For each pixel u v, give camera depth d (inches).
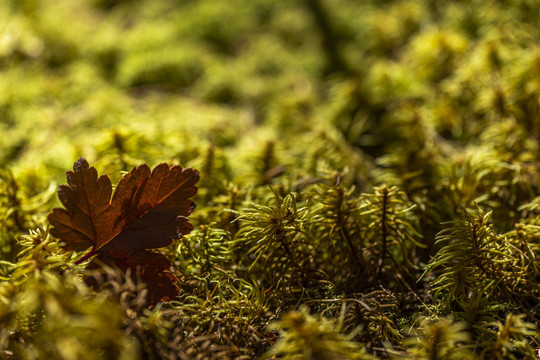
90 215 10.1
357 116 15.8
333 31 21.4
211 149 13.0
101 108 16.9
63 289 9.3
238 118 17.3
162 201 10.3
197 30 22.8
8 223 11.6
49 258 9.9
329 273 11.1
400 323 10.5
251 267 10.8
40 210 11.9
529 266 10.8
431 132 14.3
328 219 11.1
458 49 16.1
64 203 10.0
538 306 10.6
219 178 12.9
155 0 26.1
